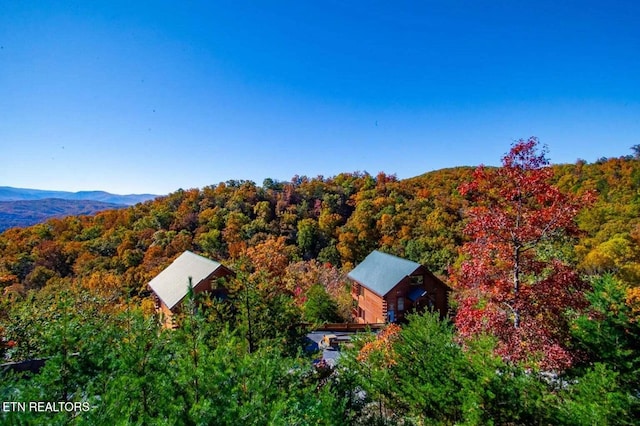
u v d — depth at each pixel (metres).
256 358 6.88
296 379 7.48
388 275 30.95
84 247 51.28
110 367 6.20
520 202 11.34
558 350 9.77
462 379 8.94
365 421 9.16
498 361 8.86
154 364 6.27
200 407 5.21
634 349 10.66
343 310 35.75
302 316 11.49
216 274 23.78
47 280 41.97
